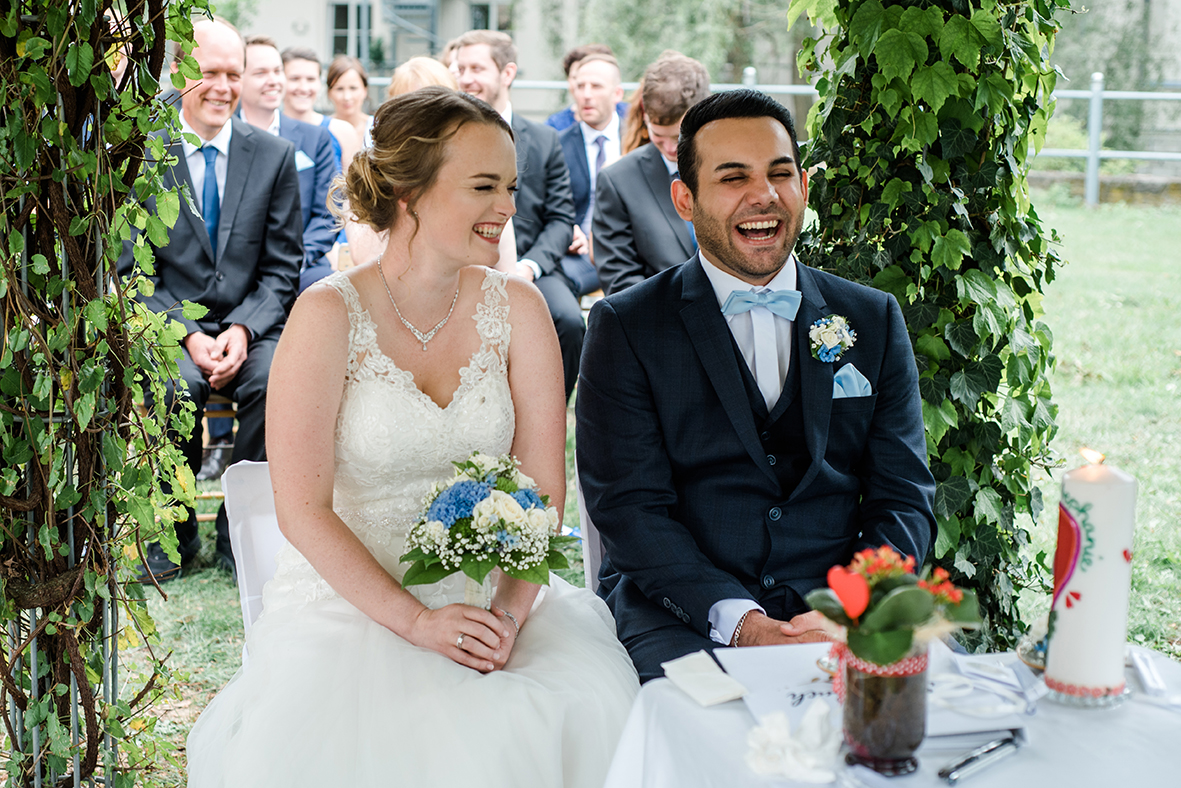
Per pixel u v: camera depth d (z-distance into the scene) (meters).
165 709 3.34
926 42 2.89
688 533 2.50
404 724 2.02
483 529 2.03
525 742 2.01
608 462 2.55
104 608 2.33
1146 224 12.27
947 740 1.41
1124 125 17.52
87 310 2.11
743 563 2.50
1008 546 3.24
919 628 1.33
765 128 2.49
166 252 4.63
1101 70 18.88
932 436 3.02
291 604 2.37
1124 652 1.59
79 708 2.35
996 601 3.25
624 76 19.08
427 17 17.62
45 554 2.20
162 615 4.09
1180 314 8.73
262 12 16.70
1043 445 3.31
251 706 2.10
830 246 3.19
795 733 1.37
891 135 3.01
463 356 2.47
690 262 2.65
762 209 2.47
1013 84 2.99
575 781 2.10
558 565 2.09
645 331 2.56
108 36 2.11
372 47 16.97
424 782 1.98
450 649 2.16
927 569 1.42
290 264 4.91
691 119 2.56
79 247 2.13
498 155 2.33
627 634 2.49
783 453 2.55
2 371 2.13
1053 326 8.49
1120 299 9.23
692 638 2.37
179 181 4.64
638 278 5.32
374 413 2.35
